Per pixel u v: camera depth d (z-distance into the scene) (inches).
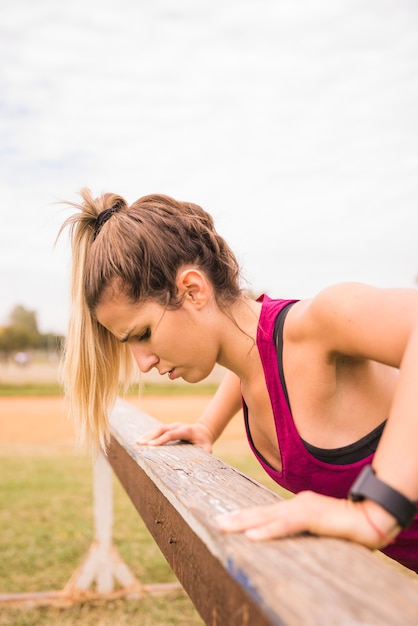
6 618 115.5
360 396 47.0
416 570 53.9
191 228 51.1
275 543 29.7
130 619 115.3
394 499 31.4
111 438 88.4
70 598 123.8
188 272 48.7
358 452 46.4
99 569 127.0
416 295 39.2
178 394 721.6
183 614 117.6
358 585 24.3
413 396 33.7
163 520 46.6
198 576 34.6
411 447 32.4
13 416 518.3
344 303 41.5
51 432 417.4
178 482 43.1
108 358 61.8
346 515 31.2
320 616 21.6
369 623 21.0
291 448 47.5
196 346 50.0
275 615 22.5
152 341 50.2
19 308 2659.9
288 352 47.1
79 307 59.5
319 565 26.5
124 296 49.5
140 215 51.2
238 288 52.4
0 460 301.4
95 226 56.6
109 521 128.0
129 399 640.4
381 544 31.3
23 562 146.8
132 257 48.9
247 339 50.1
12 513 193.5
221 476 45.9
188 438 67.5
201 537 32.9
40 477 254.8
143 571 140.8
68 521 183.5
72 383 61.7
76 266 58.6
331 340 43.0
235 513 32.4
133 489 66.4
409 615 21.7
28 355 1771.7
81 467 279.3
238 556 27.7
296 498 32.9
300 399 46.6
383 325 39.0
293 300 50.6
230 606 28.7
